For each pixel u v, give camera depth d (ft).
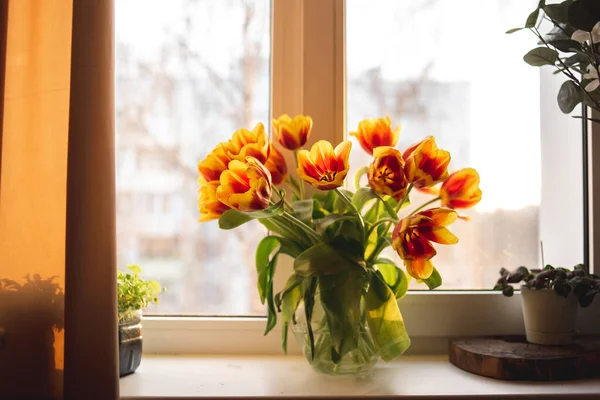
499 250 4.24
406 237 2.93
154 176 4.20
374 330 3.33
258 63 4.24
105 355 3.06
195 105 4.22
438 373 3.66
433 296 4.11
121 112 4.20
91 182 3.07
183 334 4.15
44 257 3.36
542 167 4.25
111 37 3.17
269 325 3.64
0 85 3.33
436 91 4.26
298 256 3.34
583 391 3.26
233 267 4.21
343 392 3.31
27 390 3.33
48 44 3.44
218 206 3.25
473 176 3.48
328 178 3.14
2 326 3.33
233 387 3.42
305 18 4.11
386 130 3.54
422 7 4.26
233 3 4.24
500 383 3.42
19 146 3.40
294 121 3.52
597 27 3.27
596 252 4.09
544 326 3.73
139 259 4.19
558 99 3.64
